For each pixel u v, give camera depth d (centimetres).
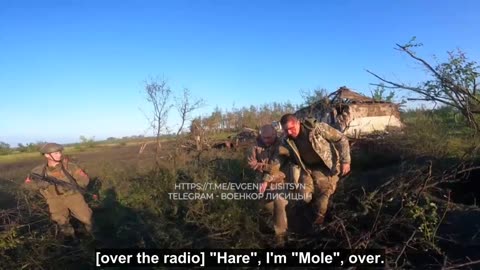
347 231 502
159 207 581
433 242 493
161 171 637
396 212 529
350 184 612
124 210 611
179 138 817
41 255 540
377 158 746
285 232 509
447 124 784
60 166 608
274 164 520
